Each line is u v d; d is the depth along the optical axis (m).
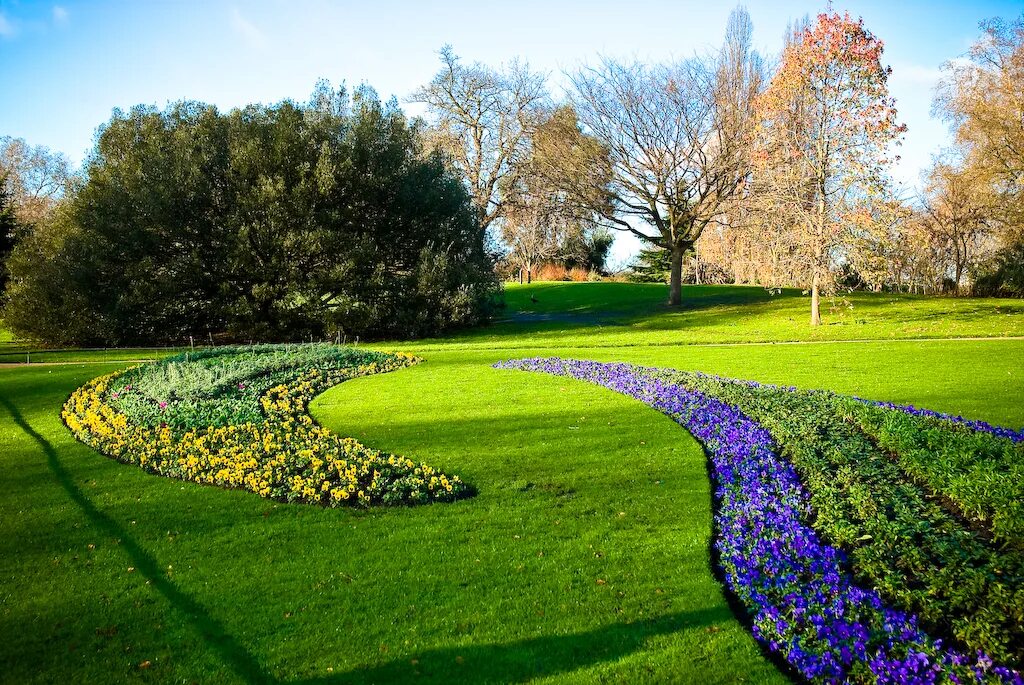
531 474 8.34
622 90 32.41
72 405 13.23
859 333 23.09
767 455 8.24
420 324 27.03
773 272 26.47
